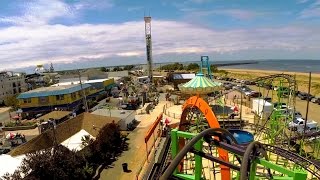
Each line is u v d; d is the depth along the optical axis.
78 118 52.31
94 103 90.31
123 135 55.16
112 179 36.94
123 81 142.25
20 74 137.50
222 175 21.14
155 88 117.00
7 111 94.94
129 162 42.38
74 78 120.56
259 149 17.19
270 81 53.84
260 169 30.23
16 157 34.34
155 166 28.59
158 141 49.34
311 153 37.88
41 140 41.19
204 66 67.56
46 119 63.78
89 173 36.94
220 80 158.62
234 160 29.72
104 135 44.91
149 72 135.62
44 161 30.80
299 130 46.94
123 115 61.53
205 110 26.09
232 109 66.12
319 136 39.66
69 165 33.12
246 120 57.66
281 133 42.75
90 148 41.28
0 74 120.81
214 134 18.48
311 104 83.25
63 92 78.69
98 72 130.25
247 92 97.31
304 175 15.18
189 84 50.06
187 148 13.06
